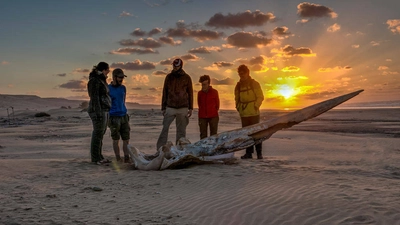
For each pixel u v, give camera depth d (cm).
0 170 812
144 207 525
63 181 716
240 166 882
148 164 862
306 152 1302
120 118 992
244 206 512
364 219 441
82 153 1350
